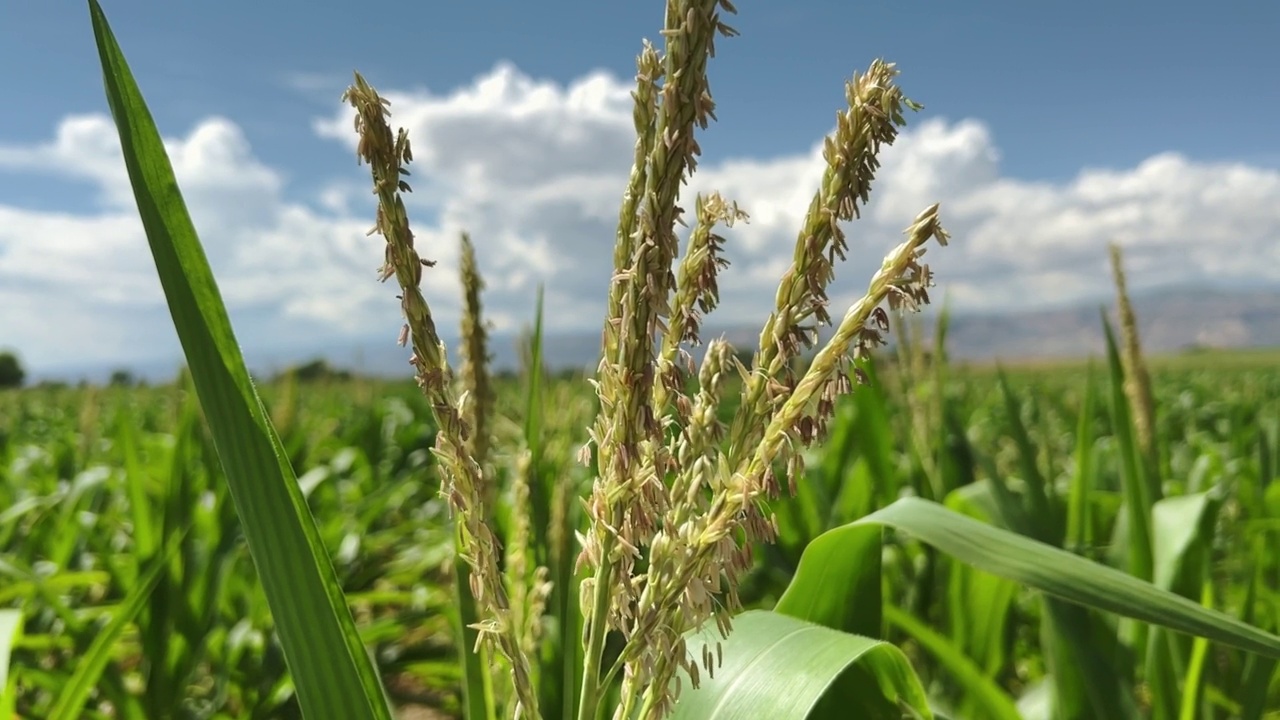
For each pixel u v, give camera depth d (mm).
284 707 4035
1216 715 3066
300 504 1238
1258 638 1536
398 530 6594
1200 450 8297
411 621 4090
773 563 4746
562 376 5520
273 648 4078
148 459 6875
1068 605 2672
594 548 1050
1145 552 3068
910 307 969
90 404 8461
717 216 1007
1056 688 2768
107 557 4473
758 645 1612
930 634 2744
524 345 4203
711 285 1003
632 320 946
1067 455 8414
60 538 5125
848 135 945
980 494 3451
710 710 1533
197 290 1128
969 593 3754
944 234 974
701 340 1021
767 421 1057
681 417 1035
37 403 22328
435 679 4746
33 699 4004
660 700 1078
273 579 1170
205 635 3916
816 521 4793
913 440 4961
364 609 5934
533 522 2557
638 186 960
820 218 961
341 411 14273
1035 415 10852
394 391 18578
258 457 1154
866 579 2082
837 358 980
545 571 1875
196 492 5023
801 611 2094
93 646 2756
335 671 1198
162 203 1112
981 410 11195
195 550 4230
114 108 1091
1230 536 5406
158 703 3727
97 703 3934
